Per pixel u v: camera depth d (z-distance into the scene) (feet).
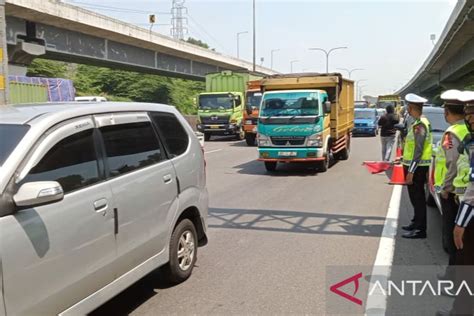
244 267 17.93
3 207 9.73
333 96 47.91
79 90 156.25
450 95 15.20
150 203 14.38
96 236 12.01
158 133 15.75
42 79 58.65
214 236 22.30
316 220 25.39
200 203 17.58
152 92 176.86
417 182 21.44
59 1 85.35
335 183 38.32
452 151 14.90
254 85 79.77
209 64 168.76
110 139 13.41
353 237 21.99
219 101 90.48
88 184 12.18
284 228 23.72
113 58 115.55
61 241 10.90
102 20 98.99
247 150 71.05
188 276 16.78
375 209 28.14
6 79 38.09
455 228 12.21
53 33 94.63
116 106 14.24
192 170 17.12
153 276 17.01
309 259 18.83
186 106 185.98
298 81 47.62
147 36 117.50
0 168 10.12
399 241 21.25
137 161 14.32
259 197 32.27
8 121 11.51
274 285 16.11
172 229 15.64
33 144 10.88
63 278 10.98
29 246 10.06
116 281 12.92
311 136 42.73
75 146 12.09
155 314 13.98
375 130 101.96
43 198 9.90
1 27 37.60
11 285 9.66
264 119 43.62
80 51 103.35
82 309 11.65
